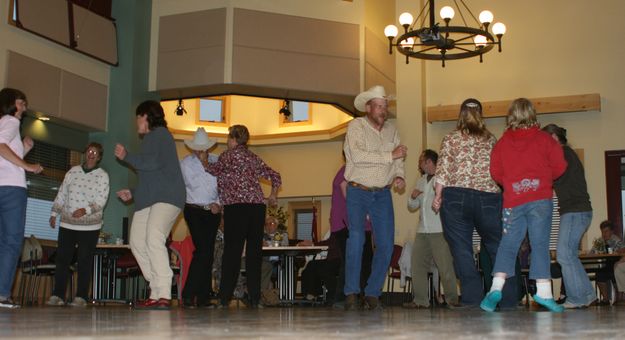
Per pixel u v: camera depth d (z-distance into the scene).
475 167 3.80
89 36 8.40
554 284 9.10
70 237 5.93
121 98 8.75
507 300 3.95
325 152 11.80
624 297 8.04
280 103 12.16
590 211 4.43
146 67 9.02
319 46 9.00
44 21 7.79
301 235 12.05
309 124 11.88
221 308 4.61
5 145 4.03
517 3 9.98
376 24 9.52
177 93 9.13
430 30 6.97
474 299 3.87
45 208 8.34
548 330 1.50
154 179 4.25
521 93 9.80
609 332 1.40
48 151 8.34
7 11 7.45
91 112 8.49
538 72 9.80
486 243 3.88
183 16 8.98
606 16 9.67
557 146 3.62
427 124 10.04
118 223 8.48
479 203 3.79
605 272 7.66
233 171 4.92
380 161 4.20
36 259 6.98
